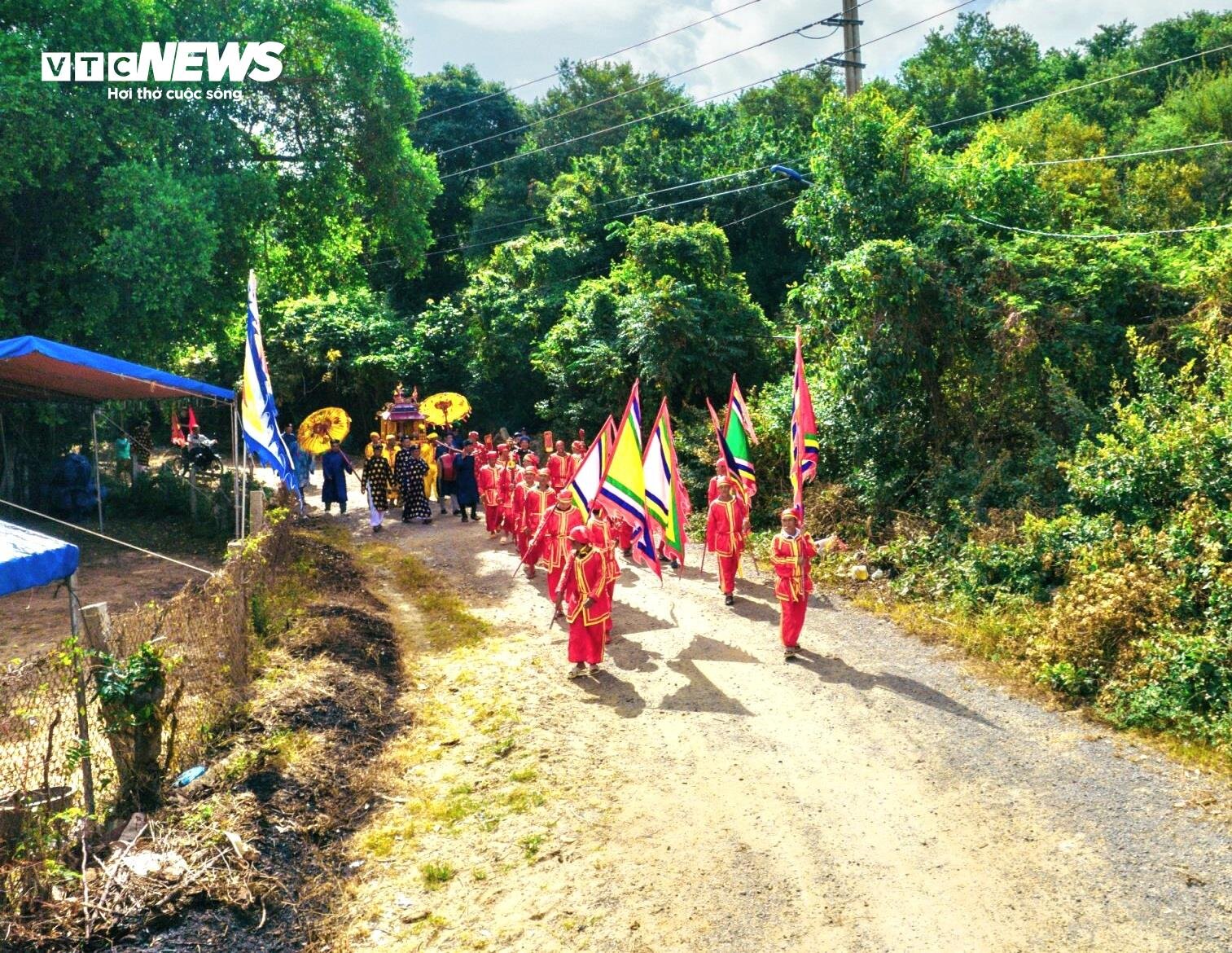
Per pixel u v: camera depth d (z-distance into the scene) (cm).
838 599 1247
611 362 2338
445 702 923
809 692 916
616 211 3191
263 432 1144
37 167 1634
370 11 2427
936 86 4316
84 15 1600
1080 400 1356
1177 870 598
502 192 4350
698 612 1200
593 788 735
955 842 641
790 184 3045
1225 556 952
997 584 1164
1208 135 2905
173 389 1566
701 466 1938
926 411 1585
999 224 1688
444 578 1427
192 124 1930
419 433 2355
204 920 556
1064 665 895
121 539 1734
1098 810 678
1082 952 524
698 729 834
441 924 577
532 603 1267
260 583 1041
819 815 684
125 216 1689
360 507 2139
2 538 632
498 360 3000
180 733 728
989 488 1354
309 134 2373
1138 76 4081
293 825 670
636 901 589
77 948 519
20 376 1511
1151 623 904
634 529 1082
